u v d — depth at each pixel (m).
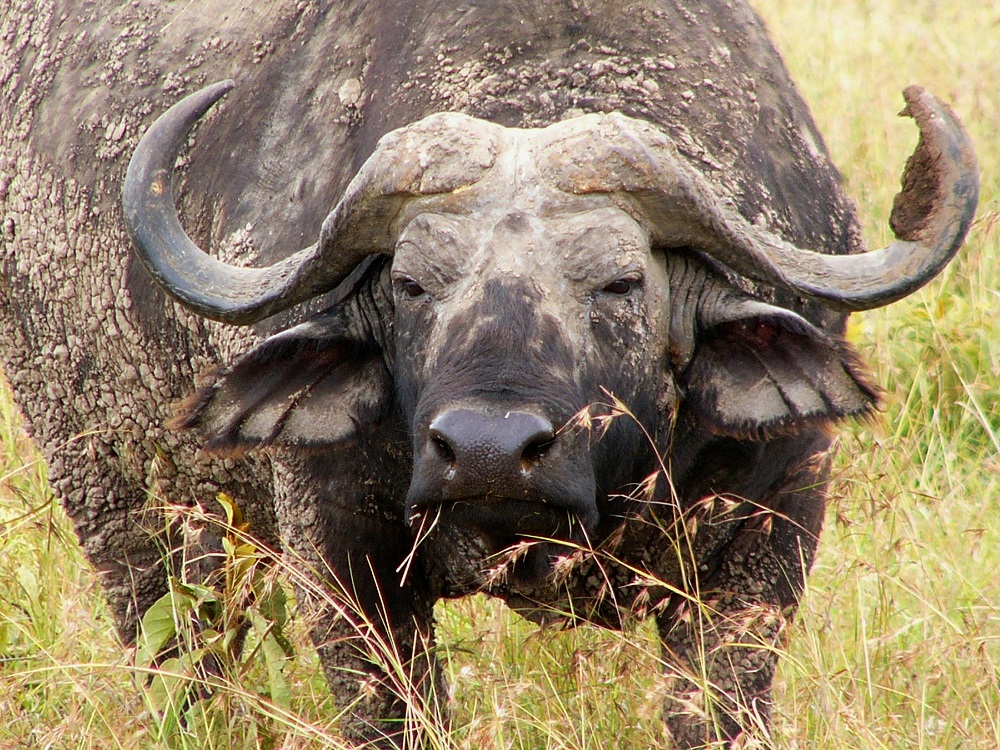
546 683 17.61
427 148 14.29
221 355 18.02
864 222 29.17
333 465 16.30
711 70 16.16
